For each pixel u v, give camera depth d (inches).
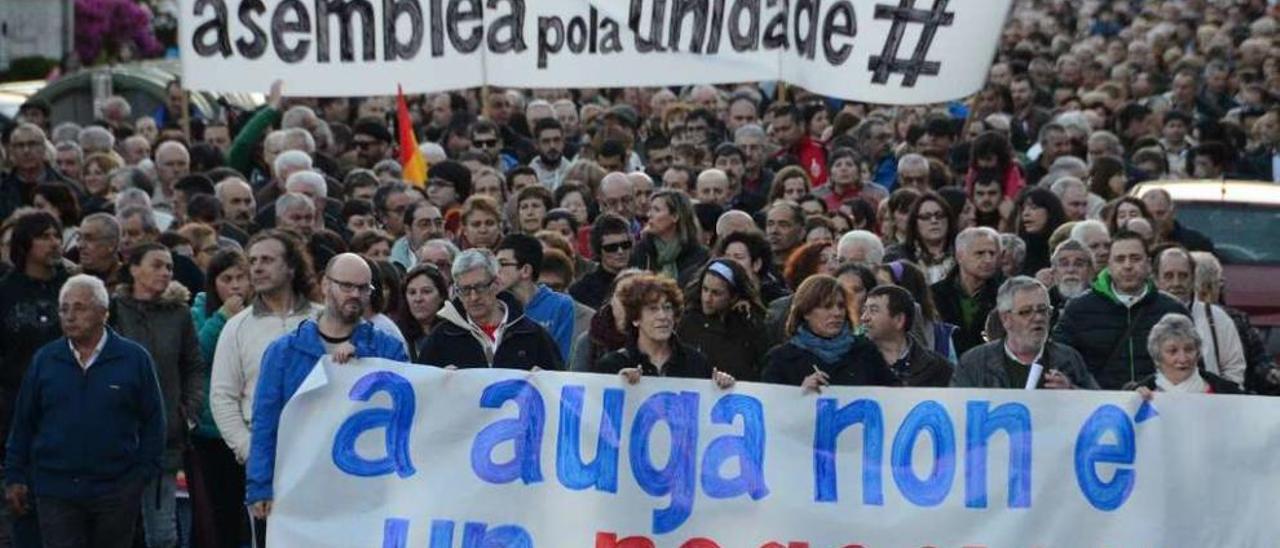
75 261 645.9
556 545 474.9
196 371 546.6
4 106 1263.5
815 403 471.8
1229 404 465.1
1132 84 1175.0
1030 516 468.8
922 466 470.9
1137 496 466.9
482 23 815.1
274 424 486.0
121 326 543.2
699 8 802.2
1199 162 917.2
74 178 818.8
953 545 470.0
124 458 512.1
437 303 538.6
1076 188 714.2
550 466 474.9
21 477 517.3
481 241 618.2
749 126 818.8
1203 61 1279.5
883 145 872.9
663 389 472.7
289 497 477.4
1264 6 1547.7
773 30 794.2
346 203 691.4
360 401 477.1
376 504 476.7
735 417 471.8
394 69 813.2
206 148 828.6
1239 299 713.6
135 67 1397.6
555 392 474.6
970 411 470.0
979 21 764.0
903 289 502.6
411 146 810.2
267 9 808.3
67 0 1870.1
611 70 811.4
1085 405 468.1
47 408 510.6
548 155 866.8
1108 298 536.7
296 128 832.9
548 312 549.0
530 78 815.1
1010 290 490.9
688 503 472.4
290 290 525.7
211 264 561.0
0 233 627.5
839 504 470.3
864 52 770.8
